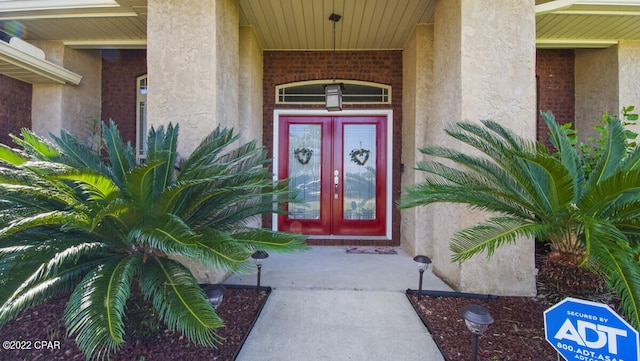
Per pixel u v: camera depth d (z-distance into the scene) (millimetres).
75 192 2297
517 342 2361
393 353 2293
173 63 3402
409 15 4266
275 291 3293
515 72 3279
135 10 4105
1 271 1840
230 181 2785
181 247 1932
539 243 4062
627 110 3730
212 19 3387
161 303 1988
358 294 3236
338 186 5531
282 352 2291
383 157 5477
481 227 2430
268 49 5367
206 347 2289
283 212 3039
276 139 5434
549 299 2633
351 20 4414
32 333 2441
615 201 2264
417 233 4492
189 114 3383
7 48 3893
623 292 1830
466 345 2338
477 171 2725
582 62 5305
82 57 5238
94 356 2170
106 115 5555
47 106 4914
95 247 2145
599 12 4059
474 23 3281
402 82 5320
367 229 5508
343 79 5379
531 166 2707
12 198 2248
